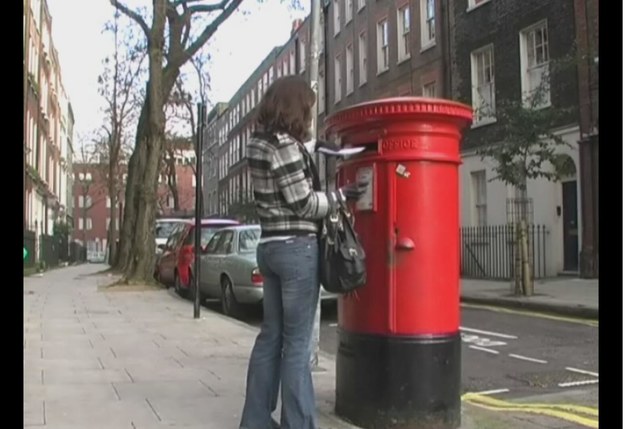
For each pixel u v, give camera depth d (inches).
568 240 660.1
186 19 756.0
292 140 143.7
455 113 160.1
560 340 337.4
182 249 562.3
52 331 334.6
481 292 569.0
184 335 327.9
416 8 998.4
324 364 255.9
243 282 427.2
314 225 147.9
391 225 159.3
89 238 4099.4
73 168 3344.0
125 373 231.3
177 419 172.6
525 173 534.6
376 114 159.0
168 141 1807.3
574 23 652.7
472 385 245.9
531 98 577.0
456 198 166.4
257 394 156.9
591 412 193.9
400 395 157.1
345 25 1347.2
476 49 831.7
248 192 1833.2
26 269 968.3
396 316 158.1
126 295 562.9
